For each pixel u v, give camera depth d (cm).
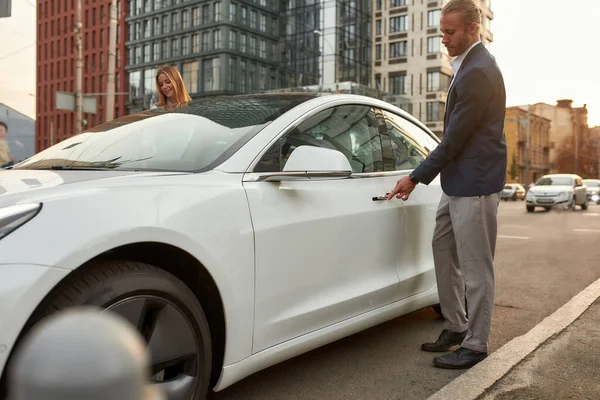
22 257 156
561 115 8956
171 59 6059
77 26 1845
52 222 166
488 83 290
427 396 263
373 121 333
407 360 313
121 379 44
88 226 170
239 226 217
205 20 5666
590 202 3000
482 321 299
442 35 305
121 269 178
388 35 5609
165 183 204
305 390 267
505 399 251
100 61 7219
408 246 325
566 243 918
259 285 226
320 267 257
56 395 43
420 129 392
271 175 235
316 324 258
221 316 213
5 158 3984
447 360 300
